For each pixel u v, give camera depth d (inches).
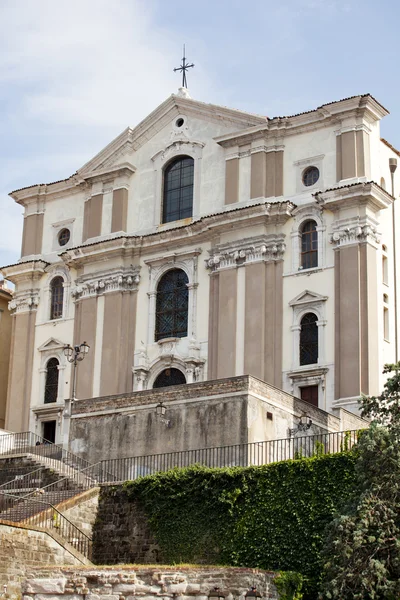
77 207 2384.4
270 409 1579.7
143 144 2305.6
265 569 1299.2
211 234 2114.9
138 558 1408.7
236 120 2162.9
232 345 2014.0
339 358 1897.1
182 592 1136.2
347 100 2005.4
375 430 1229.7
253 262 2036.2
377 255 1959.9
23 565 1250.0
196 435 1567.4
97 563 1428.4
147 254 2222.0
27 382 2306.8
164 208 2244.1
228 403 1553.9
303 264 2003.0
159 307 2176.4
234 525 1353.3
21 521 1348.4
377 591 1130.0
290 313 1984.5
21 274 2383.1
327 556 1185.4
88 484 1539.1
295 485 1331.2
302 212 2018.9
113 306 2209.6
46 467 1660.9
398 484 1189.1
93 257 2257.6
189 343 2085.4
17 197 2466.8
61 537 1326.3
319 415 1696.6
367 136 2015.3
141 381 2123.5
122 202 2278.5
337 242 1959.9
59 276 2352.4
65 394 2231.8
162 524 1408.7
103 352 2193.7
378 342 1910.7
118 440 1649.9
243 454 1494.8
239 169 2128.4
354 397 1852.9
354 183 1952.5
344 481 1298.0
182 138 2237.9
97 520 1460.4
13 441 2081.7
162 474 1435.8
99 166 2338.8
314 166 2047.2
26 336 2345.0
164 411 1609.3
